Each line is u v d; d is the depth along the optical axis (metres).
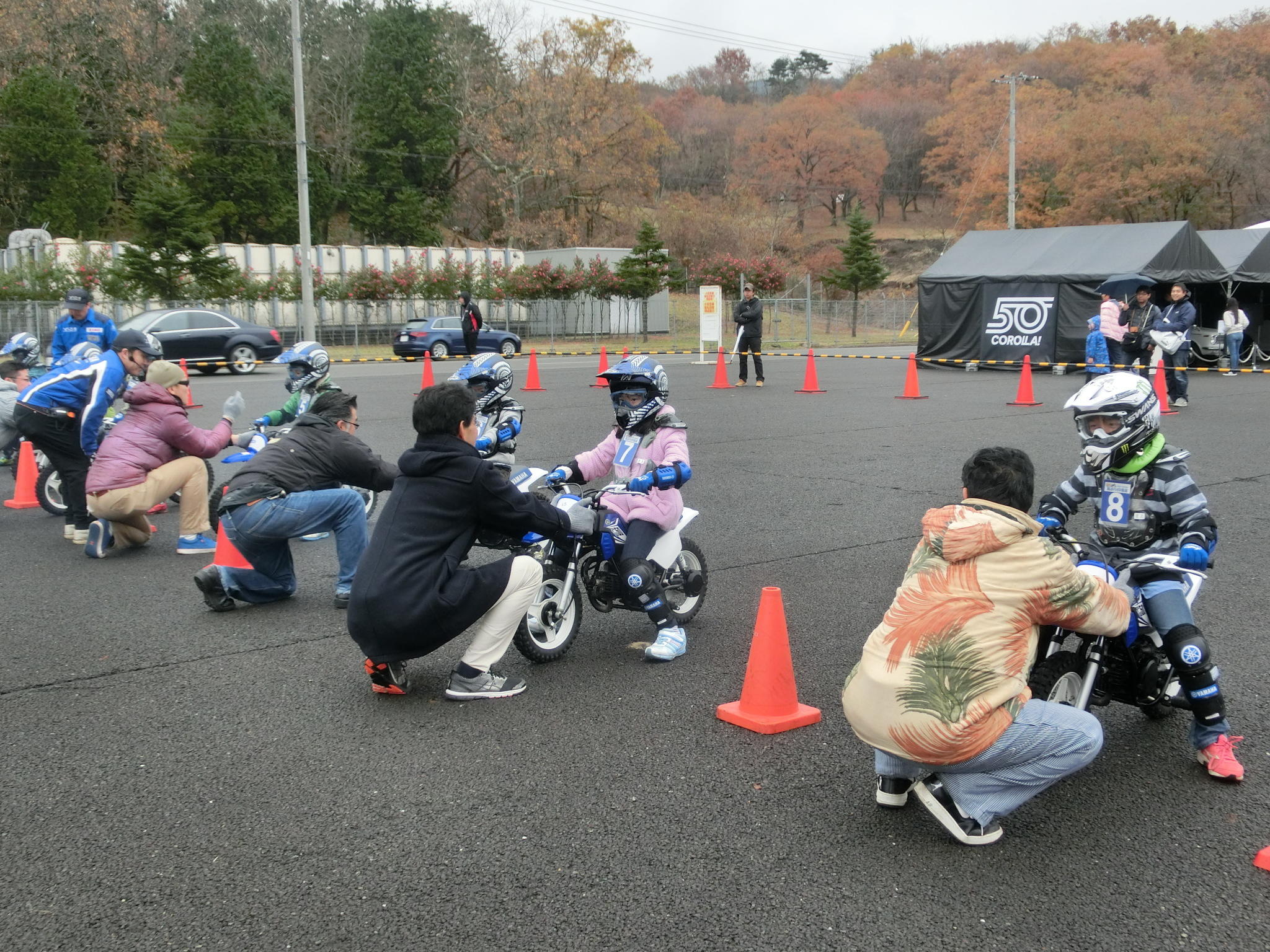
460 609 4.83
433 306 42.06
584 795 4.02
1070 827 3.75
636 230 73.62
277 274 40.03
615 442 5.85
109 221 57.47
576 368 28.59
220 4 71.69
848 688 3.63
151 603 6.73
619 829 3.75
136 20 58.59
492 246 66.44
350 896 3.33
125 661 5.62
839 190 98.00
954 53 112.38
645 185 77.06
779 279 49.62
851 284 53.75
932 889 3.34
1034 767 3.51
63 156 51.72
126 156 58.53
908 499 9.66
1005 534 3.45
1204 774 4.18
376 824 3.81
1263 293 27.28
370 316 40.69
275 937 3.12
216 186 57.09
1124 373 4.24
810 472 11.05
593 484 10.88
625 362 5.68
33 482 10.03
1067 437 13.36
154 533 8.67
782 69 143.00
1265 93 70.94
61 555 8.08
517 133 67.38
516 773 4.22
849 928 3.12
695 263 68.31
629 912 3.22
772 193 92.50
